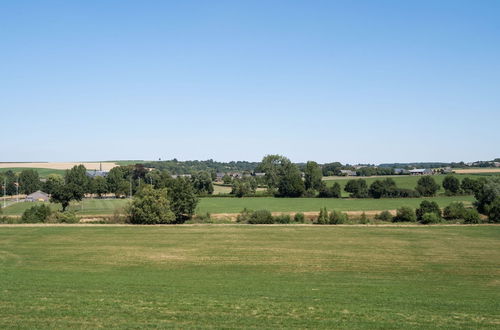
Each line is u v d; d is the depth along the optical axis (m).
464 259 48.53
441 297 29.98
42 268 41.53
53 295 27.58
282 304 26.23
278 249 53.75
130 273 39.12
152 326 21.09
